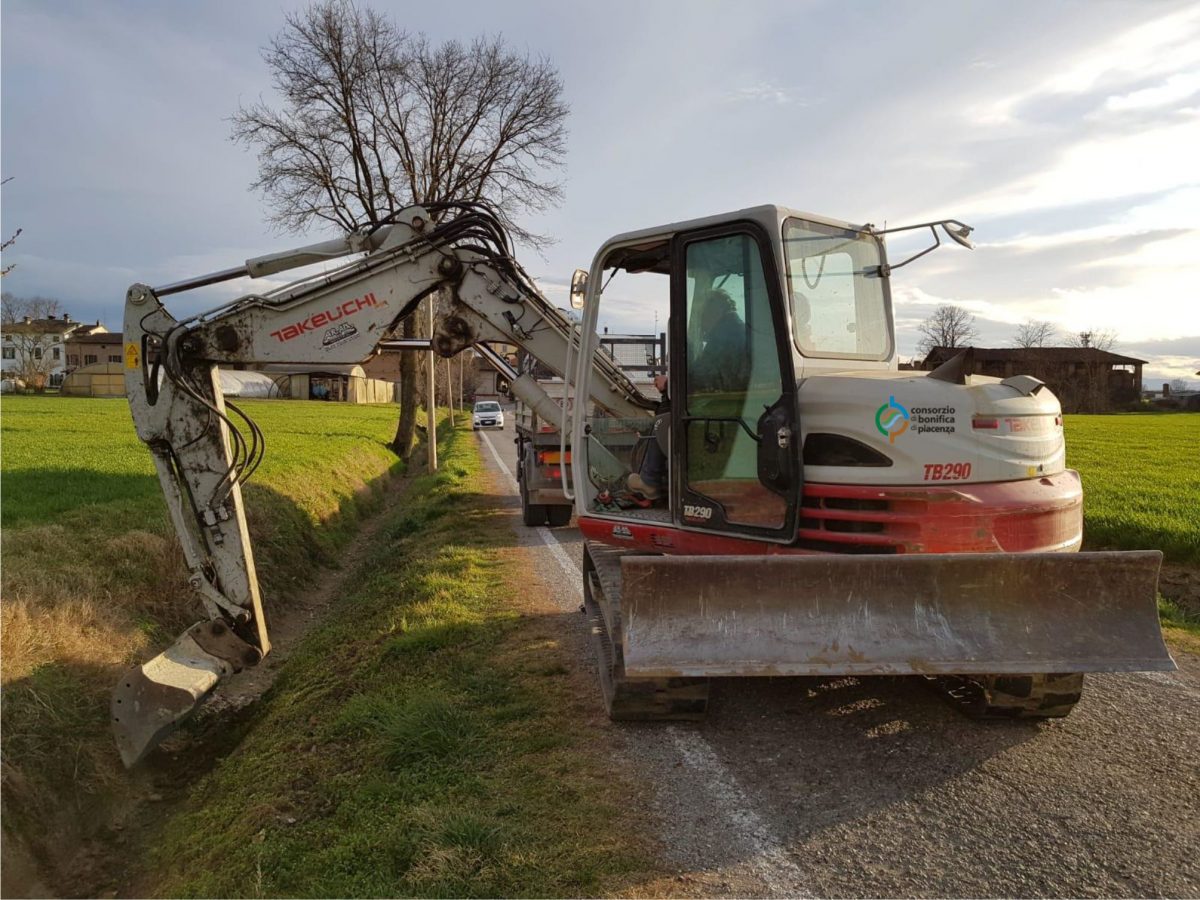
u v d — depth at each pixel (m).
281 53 26.02
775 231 4.56
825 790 3.96
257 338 6.02
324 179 27.55
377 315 6.18
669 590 4.00
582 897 3.13
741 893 3.14
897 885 3.18
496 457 26.19
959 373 4.46
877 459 4.30
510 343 6.46
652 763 4.27
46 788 5.00
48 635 6.18
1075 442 29.84
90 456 16.16
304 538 12.34
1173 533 9.72
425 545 11.31
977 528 4.24
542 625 6.97
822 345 4.95
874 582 4.02
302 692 6.54
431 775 4.30
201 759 6.20
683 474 5.12
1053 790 3.95
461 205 6.33
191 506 6.09
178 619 7.96
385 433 32.41
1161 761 4.26
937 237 5.13
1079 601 4.07
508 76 27.98
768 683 5.45
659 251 5.58
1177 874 3.24
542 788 4.01
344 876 3.46
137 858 4.86
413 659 6.34
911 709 4.99
